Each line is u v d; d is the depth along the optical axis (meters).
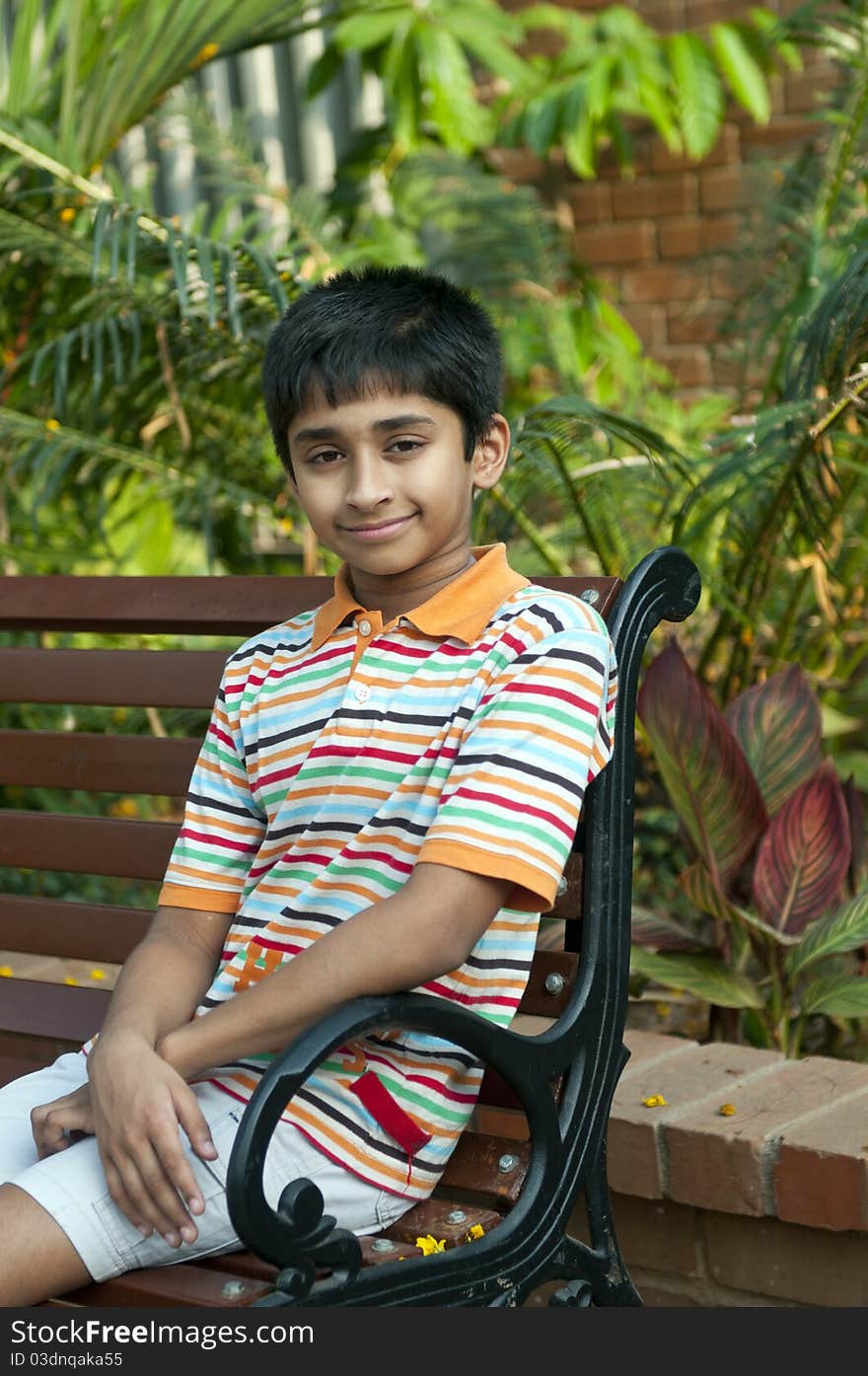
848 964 2.15
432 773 1.33
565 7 4.11
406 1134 1.31
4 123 2.67
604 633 1.38
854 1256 1.65
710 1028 2.16
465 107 3.77
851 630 2.71
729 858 2.00
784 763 2.11
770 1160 1.66
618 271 4.13
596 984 1.40
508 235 3.53
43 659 1.84
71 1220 1.24
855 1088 1.80
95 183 2.75
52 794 3.25
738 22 3.71
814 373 2.03
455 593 1.40
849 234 2.59
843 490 2.25
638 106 3.80
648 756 2.52
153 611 1.74
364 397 1.34
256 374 2.72
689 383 4.03
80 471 2.91
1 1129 1.41
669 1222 1.78
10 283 2.91
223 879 1.48
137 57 2.69
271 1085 1.12
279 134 4.41
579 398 2.12
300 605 1.65
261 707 1.47
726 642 2.71
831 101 3.19
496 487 2.38
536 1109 1.30
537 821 1.26
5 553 2.94
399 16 3.81
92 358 2.79
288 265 2.54
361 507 1.35
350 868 1.35
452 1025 1.22
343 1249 1.16
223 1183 1.27
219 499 2.92
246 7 2.78
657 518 2.33
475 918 1.25
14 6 3.98
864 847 2.22
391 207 4.22
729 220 3.96
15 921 1.84
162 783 1.77
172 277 2.57
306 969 1.22
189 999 1.40
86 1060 1.50
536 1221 1.31
